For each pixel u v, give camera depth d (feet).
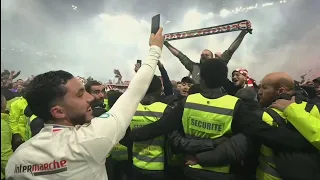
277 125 5.63
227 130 5.98
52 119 3.57
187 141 6.19
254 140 5.90
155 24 4.16
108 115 3.43
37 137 3.39
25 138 10.84
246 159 6.48
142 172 7.41
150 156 7.38
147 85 3.76
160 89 7.75
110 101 9.16
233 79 11.05
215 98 6.25
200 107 6.24
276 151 5.57
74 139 3.25
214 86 6.35
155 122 6.67
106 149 3.27
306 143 5.31
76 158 3.15
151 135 6.57
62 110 3.49
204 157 5.89
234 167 6.18
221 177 5.98
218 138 6.06
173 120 6.53
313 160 5.35
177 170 7.58
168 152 7.45
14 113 11.39
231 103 6.04
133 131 6.80
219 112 6.04
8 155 8.45
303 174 5.24
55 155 3.16
